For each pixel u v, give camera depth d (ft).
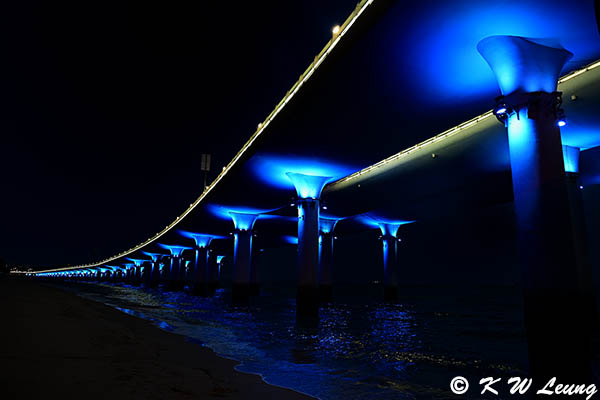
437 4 37.09
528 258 35.55
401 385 31.07
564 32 39.70
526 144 37.52
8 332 37.76
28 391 18.29
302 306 90.63
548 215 35.06
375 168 122.21
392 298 196.54
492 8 37.40
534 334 34.32
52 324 47.01
